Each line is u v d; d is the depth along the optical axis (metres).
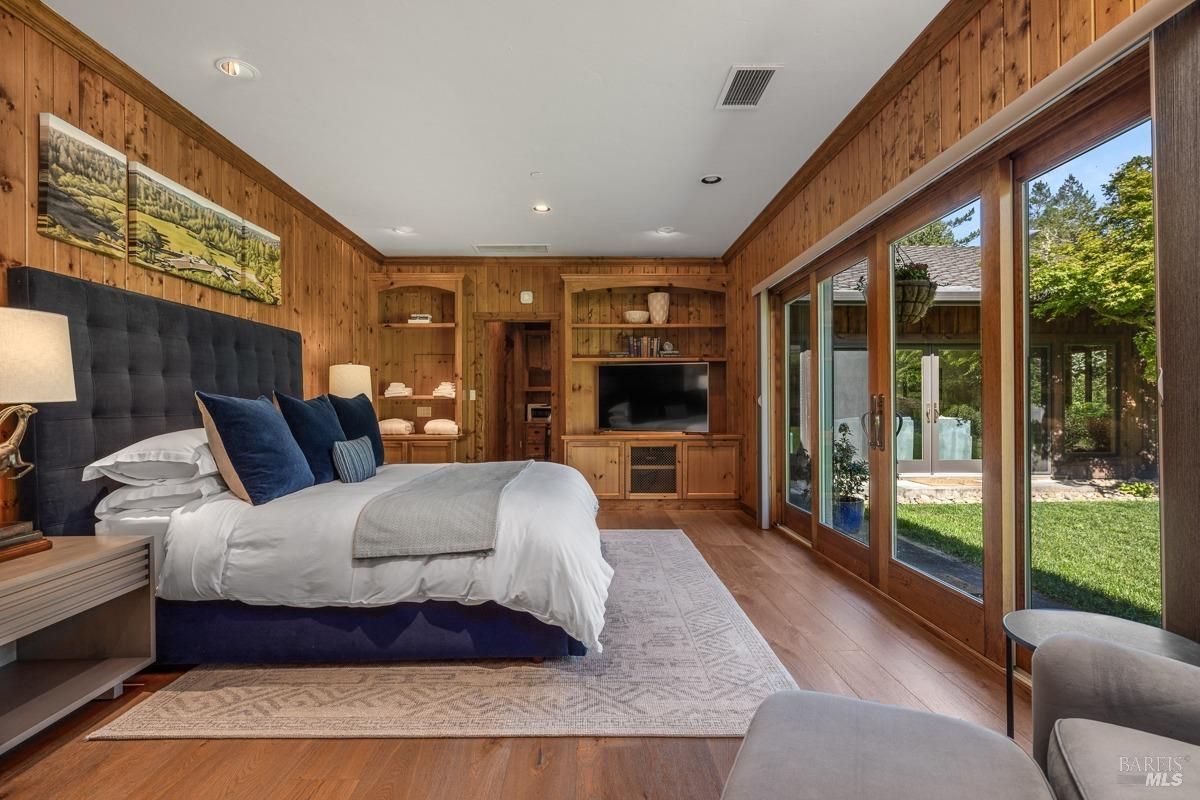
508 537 2.15
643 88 2.76
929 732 1.02
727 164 3.66
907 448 2.82
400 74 2.63
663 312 5.85
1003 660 2.12
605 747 1.73
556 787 1.55
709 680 2.12
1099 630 1.30
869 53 2.50
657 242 5.46
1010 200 2.11
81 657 2.07
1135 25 1.45
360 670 2.22
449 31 2.32
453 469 3.38
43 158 2.20
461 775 1.60
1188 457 1.32
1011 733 1.40
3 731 1.61
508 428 7.84
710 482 5.55
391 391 5.61
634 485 5.57
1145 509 1.65
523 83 2.71
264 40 2.38
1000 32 2.04
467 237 5.23
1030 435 2.06
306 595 2.13
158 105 2.79
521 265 6.01
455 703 1.97
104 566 1.86
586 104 2.90
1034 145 2.01
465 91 2.78
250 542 2.15
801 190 3.93
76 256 2.37
